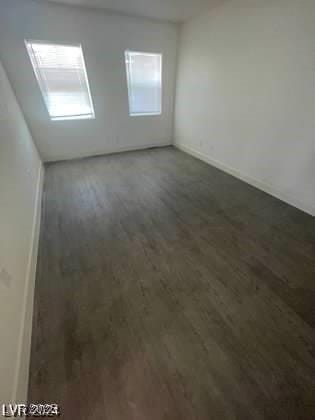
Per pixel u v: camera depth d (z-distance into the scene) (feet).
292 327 4.37
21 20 9.66
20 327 3.94
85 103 12.96
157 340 4.17
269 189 9.75
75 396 3.40
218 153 12.48
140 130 15.33
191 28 11.95
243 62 9.47
